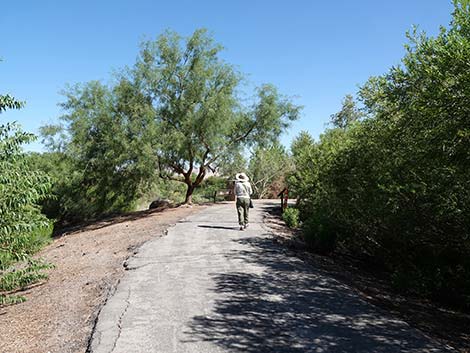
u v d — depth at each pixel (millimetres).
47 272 8891
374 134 7695
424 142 5637
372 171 7789
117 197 24141
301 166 14047
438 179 5609
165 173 21562
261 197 34438
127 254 9266
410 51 5668
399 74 5637
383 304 5777
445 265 6523
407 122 6117
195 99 19641
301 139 20125
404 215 6633
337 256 9602
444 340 4527
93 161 19141
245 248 9344
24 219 7145
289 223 13523
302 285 6484
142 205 29234
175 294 6016
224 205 22406
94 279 7363
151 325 4824
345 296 5941
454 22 4934
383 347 4211
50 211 24922
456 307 6070
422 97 5129
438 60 4879
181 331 4637
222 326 4785
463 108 4559
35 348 4543
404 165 6480
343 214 9031
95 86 19141
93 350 4180
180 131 19156
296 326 4785
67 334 4848
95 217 24922
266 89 21969
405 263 7578
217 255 8625
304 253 9195
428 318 5316
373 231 8375
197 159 21125
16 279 7750
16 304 6664
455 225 5945
